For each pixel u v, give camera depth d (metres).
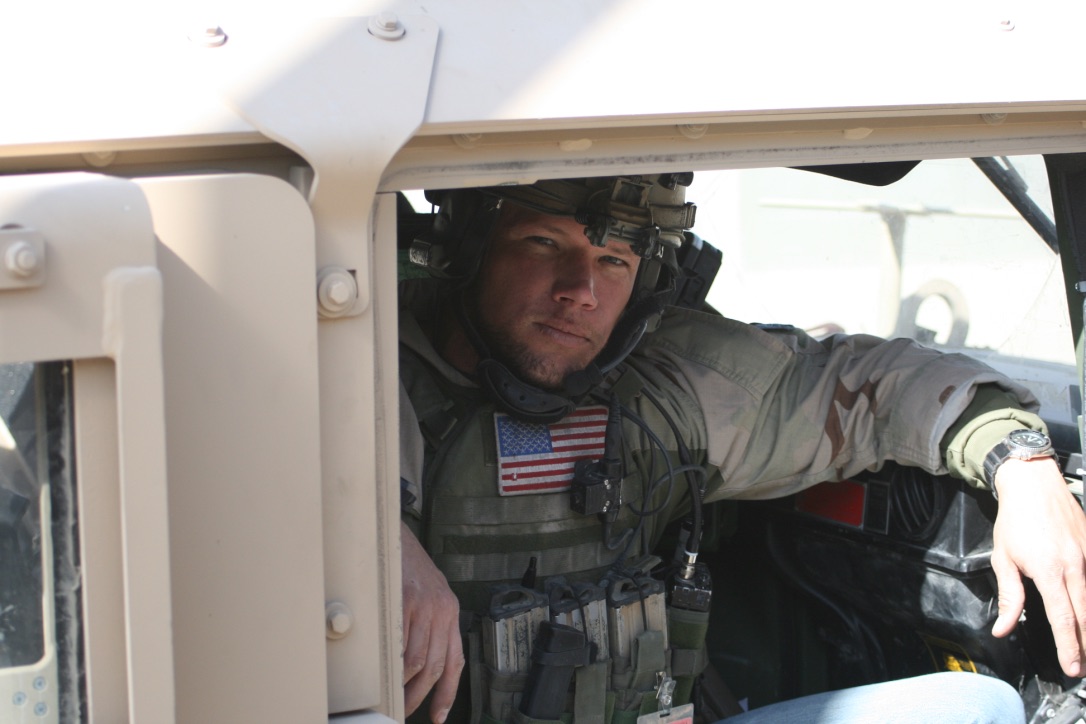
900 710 1.49
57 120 0.68
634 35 0.83
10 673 0.65
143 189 0.67
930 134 0.98
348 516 0.77
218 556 0.71
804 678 1.95
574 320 1.46
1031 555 1.44
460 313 1.49
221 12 0.74
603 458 1.53
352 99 0.73
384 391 0.79
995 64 0.94
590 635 1.46
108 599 0.64
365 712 0.79
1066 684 1.64
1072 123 1.06
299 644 0.74
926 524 1.67
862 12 0.91
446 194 1.45
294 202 0.70
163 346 0.68
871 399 1.72
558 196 1.37
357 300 0.74
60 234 0.60
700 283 1.95
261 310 0.70
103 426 0.63
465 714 1.47
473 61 0.78
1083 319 1.39
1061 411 1.67
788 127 0.91
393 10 0.78
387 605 0.81
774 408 1.75
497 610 1.41
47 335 0.60
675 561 1.63
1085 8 1.00
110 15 0.72
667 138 0.86
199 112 0.71
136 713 0.63
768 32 0.87
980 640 1.65
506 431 1.51
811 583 1.91
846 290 2.03
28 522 0.65
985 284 1.79
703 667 1.60
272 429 0.71
